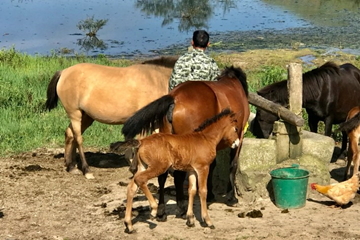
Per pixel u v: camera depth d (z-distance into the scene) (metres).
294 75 7.89
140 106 8.50
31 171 9.08
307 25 26.80
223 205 7.55
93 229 6.73
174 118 6.54
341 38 23.52
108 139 10.83
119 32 25.78
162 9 32.34
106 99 8.49
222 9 32.28
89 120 9.23
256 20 28.52
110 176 8.96
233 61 19.11
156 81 8.55
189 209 6.67
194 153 6.38
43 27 26.92
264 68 17.64
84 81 8.57
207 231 6.56
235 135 6.67
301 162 7.78
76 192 8.14
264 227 6.66
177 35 25.11
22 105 12.41
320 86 9.27
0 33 25.38
